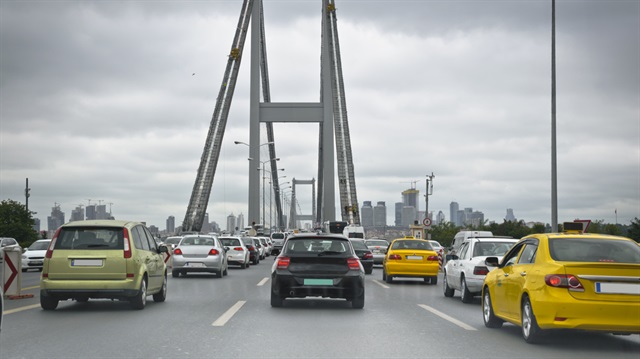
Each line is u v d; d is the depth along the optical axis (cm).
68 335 1148
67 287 1512
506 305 1208
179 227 12462
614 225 7675
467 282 1809
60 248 1534
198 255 2931
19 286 1866
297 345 1048
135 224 1664
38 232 8281
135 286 1543
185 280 2761
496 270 1320
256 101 12712
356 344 1065
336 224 8825
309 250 1664
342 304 1770
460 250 2052
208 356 944
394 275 2741
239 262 3822
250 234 10056
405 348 1030
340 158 12594
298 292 1608
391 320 1404
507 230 9206
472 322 1390
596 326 1020
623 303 1017
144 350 991
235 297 1927
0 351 980
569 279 1034
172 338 1114
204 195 12594
